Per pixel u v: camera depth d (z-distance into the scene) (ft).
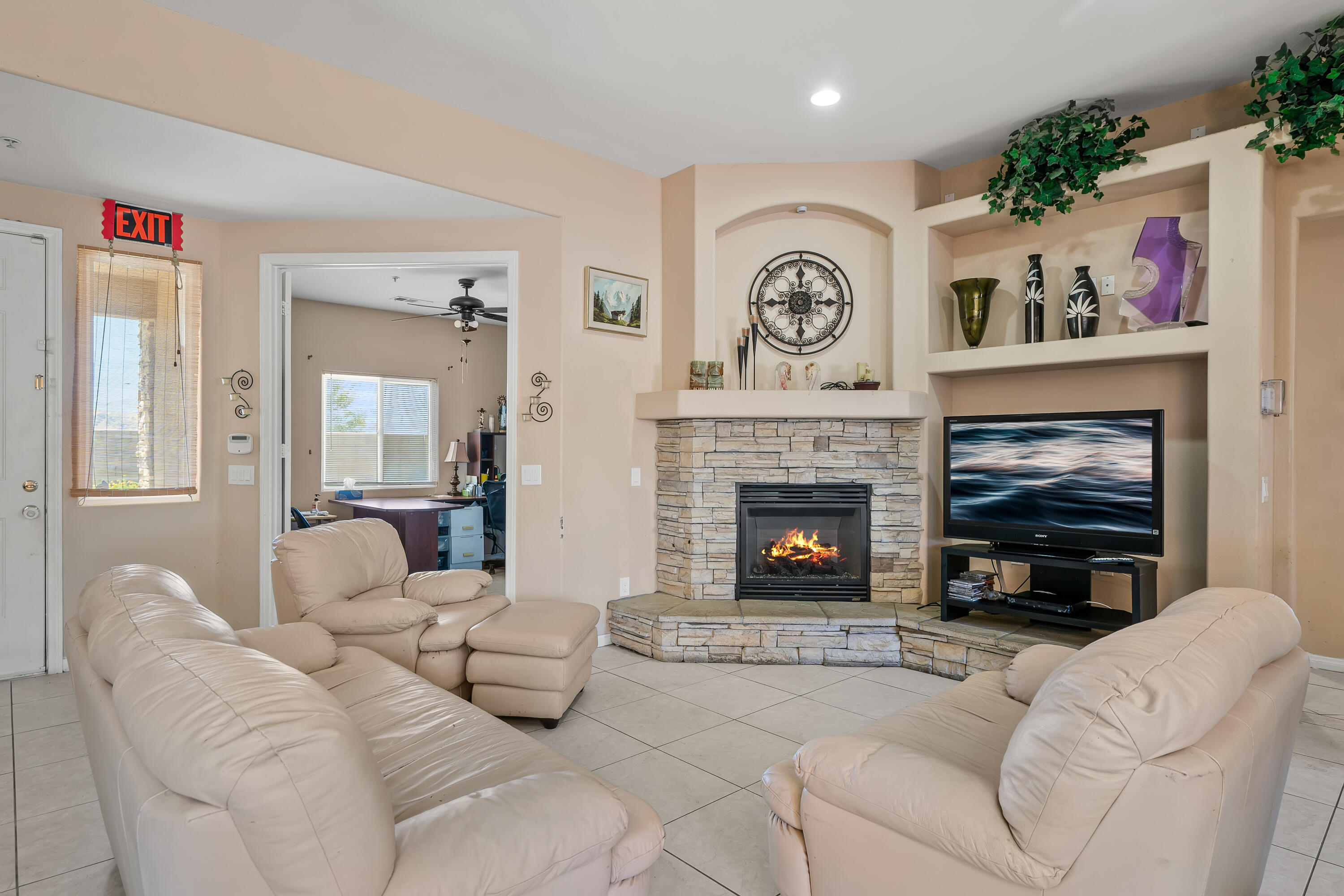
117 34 9.14
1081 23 10.04
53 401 12.32
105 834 7.36
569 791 4.67
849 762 5.29
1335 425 12.07
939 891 4.78
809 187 14.83
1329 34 9.92
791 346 15.38
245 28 9.98
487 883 4.00
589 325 14.29
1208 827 3.93
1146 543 11.10
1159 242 11.89
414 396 26.50
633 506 15.15
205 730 3.51
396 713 7.07
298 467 23.84
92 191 12.34
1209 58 10.97
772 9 9.68
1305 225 12.19
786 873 5.83
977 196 13.88
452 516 21.34
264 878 3.48
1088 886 4.17
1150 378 12.89
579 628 10.42
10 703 10.95
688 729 10.08
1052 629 12.28
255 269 13.79
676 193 15.35
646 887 5.32
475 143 12.64
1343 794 8.15
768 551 14.80
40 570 12.30
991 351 13.62
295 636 8.46
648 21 9.92
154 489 13.20
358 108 11.27
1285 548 12.30
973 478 12.97
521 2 9.46
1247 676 4.65
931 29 10.17
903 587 14.21
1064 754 4.14
